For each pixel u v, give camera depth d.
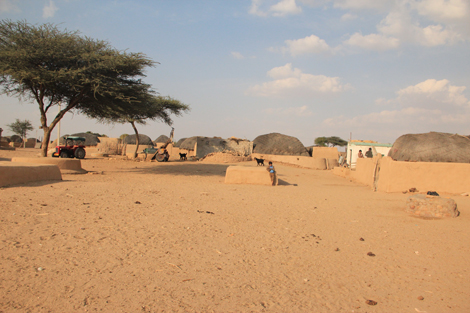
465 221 8.59
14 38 16.66
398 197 12.86
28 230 5.86
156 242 5.80
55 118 19.64
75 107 21.56
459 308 4.04
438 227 7.95
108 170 21.81
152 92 22.05
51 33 17.94
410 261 5.64
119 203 8.90
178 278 4.41
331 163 33.56
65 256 4.84
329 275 4.89
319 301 4.04
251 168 16.95
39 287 3.87
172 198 10.48
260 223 7.80
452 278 4.96
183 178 18.52
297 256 5.63
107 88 18.62
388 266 5.38
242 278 4.57
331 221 8.45
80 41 18.91
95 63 18.11
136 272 4.49
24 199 8.27
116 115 24.44
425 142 17.56
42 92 18.72
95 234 5.96
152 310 3.54
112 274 4.37
